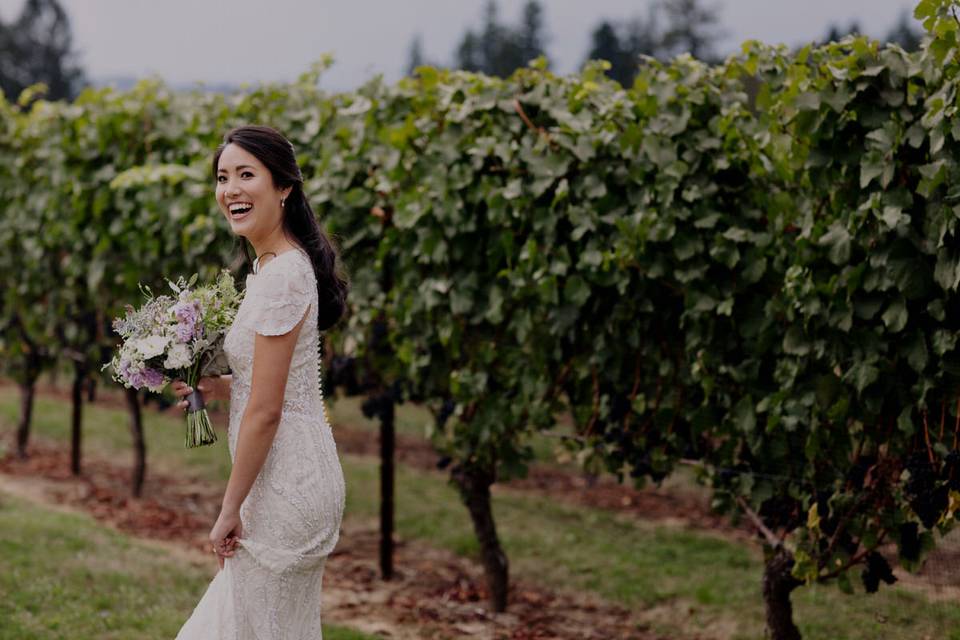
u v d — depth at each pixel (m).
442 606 5.24
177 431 9.88
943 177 3.27
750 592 5.36
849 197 3.68
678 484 7.58
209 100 6.64
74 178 7.13
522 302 4.79
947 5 3.24
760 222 4.10
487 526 5.19
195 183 6.38
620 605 5.31
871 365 3.63
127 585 4.94
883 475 3.76
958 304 3.42
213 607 2.88
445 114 5.07
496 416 4.97
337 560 6.10
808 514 3.96
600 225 4.42
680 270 4.20
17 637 4.11
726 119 4.03
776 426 4.08
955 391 3.52
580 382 4.79
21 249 8.09
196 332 2.90
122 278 7.09
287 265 2.87
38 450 8.88
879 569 3.82
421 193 4.94
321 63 6.21
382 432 5.67
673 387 4.45
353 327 5.51
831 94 3.63
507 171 4.79
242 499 2.79
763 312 4.07
